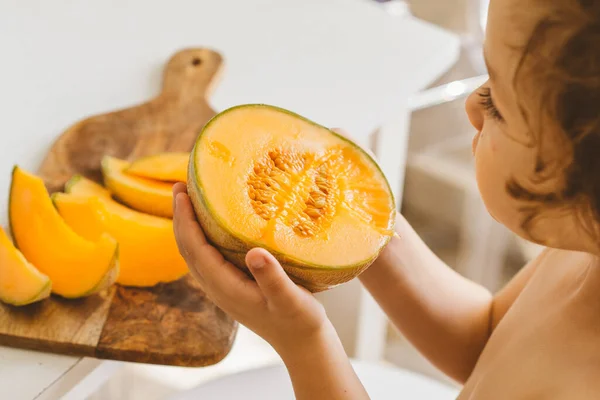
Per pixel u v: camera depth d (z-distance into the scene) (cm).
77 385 92
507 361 92
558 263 94
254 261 78
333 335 87
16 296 93
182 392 108
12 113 118
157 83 125
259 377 110
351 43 135
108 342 92
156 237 97
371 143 136
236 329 95
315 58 132
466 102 83
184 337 93
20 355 92
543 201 79
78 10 136
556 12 74
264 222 81
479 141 82
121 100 122
